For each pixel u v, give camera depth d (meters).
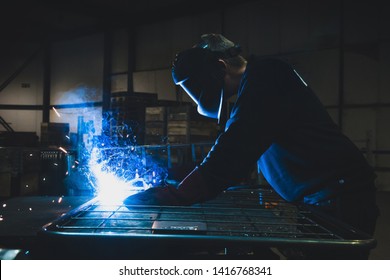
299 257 0.91
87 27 16.16
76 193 4.01
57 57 17.56
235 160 0.95
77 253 0.81
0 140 11.08
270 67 1.13
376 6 10.00
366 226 1.21
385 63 9.95
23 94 17.88
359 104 10.30
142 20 14.55
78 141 5.94
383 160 10.00
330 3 10.67
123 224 0.91
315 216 1.07
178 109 7.37
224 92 1.23
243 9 12.34
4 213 1.30
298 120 1.16
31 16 15.38
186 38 13.61
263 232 0.82
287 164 1.21
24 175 4.57
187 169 1.55
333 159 1.17
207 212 1.10
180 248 0.84
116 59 15.53
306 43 11.11
